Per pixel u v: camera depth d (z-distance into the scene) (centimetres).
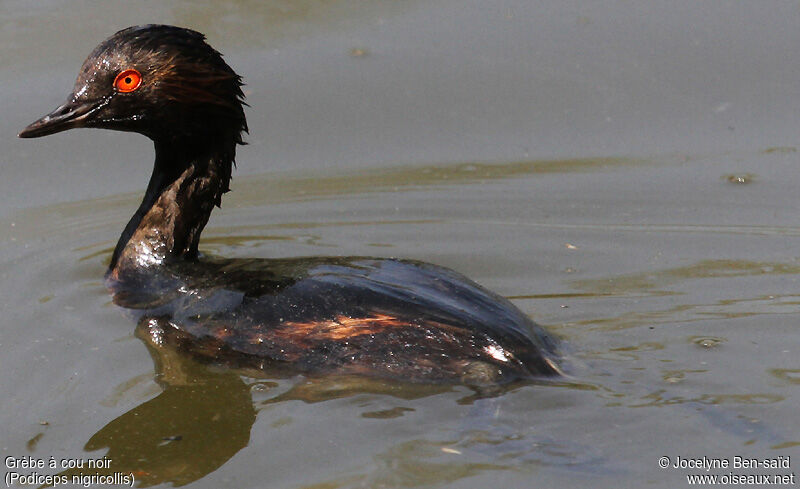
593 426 1036
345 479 974
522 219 1630
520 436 1023
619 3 2053
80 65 1858
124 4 2042
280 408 1098
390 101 1870
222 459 1030
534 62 1923
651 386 1111
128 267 1432
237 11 2023
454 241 1574
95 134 1867
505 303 1225
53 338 1277
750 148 1756
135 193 1733
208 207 1453
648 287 1405
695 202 1648
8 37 1938
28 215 1666
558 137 1805
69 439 1078
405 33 2002
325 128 1830
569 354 1191
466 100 1866
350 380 1138
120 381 1180
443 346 1130
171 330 1262
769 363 1166
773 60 1905
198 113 1412
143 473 1014
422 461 991
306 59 1927
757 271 1444
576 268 1477
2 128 1758
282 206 1692
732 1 2052
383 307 1173
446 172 1756
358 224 1638
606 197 1675
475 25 2017
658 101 1845
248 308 1223
